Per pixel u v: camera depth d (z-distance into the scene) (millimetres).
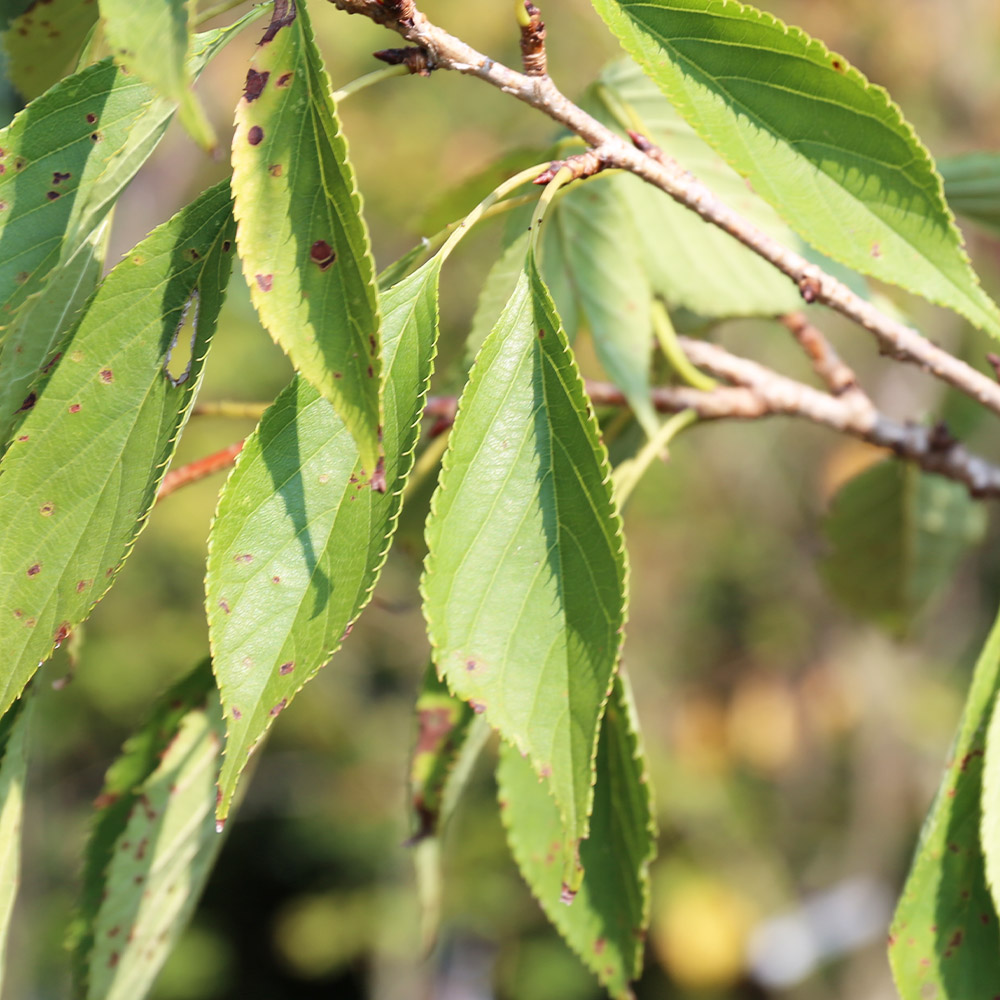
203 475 654
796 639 2977
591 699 548
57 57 632
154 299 558
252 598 543
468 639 551
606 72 698
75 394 555
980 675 597
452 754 653
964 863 599
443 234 561
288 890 3600
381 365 529
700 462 2998
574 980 2951
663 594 3064
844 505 928
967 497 905
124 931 644
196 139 507
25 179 557
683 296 703
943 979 598
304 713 3209
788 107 577
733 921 2756
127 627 3164
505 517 554
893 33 2533
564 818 547
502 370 555
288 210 536
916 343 611
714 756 2980
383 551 544
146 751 642
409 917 3123
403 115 2812
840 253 582
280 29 539
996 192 768
